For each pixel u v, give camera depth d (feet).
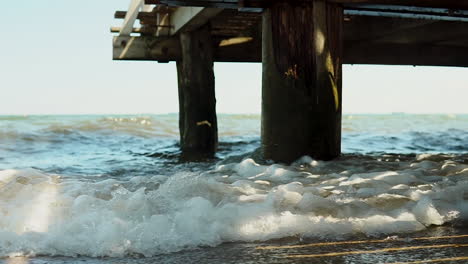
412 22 30.83
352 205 11.83
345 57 37.19
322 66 20.10
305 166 18.99
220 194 12.81
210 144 33.22
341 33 20.63
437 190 13.44
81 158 29.37
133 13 30.48
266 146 20.48
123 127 53.01
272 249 9.48
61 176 17.17
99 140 42.52
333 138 20.36
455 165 18.28
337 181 15.61
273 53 20.30
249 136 49.88
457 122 87.71
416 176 16.25
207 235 9.93
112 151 34.30
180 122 36.35
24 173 16.07
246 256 9.09
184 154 31.14
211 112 33.17
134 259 8.93
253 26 35.47
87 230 9.85
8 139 39.55
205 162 26.03
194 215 10.66
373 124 77.56
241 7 20.35
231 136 50.01
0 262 8.70
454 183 14.46
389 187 14.28
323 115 20.11
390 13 21.59
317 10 20.07
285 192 12.39
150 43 33.71
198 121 32.83
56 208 11.29
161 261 8.82
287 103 20.10
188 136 33.19
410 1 20.18
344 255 9.14
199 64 32.81
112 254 9.17
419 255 9.16
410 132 53.21
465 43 38.45
